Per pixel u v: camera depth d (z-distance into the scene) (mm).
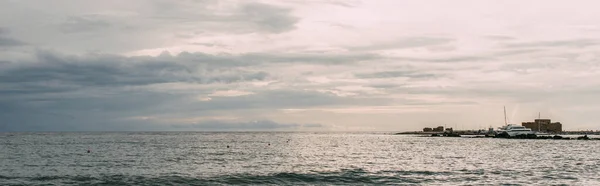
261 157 88500
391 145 146000
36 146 129000
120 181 50938
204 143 156125
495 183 50406
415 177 54969
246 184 50062
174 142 164250
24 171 61062
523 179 53312
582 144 148125
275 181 51750
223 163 74875
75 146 129750
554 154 97875
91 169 64250
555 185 48938
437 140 197625
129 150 110250
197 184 49844
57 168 65375
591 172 60125
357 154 99438
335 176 54969
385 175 56312
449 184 49906
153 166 69250
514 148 123875
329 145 145750
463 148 125188
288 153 101500
